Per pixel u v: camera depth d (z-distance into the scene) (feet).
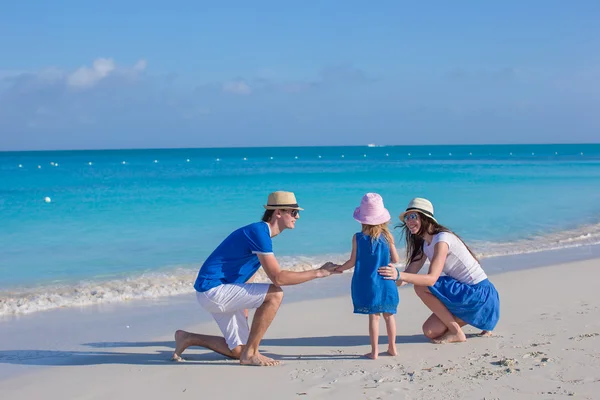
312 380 16.19
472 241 44.24
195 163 254.88
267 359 17.85
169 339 21.62
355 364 17.51
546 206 65.87
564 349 17.88
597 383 14.99
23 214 61.62
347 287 30.37
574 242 43.73
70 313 25.94
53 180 127.65
